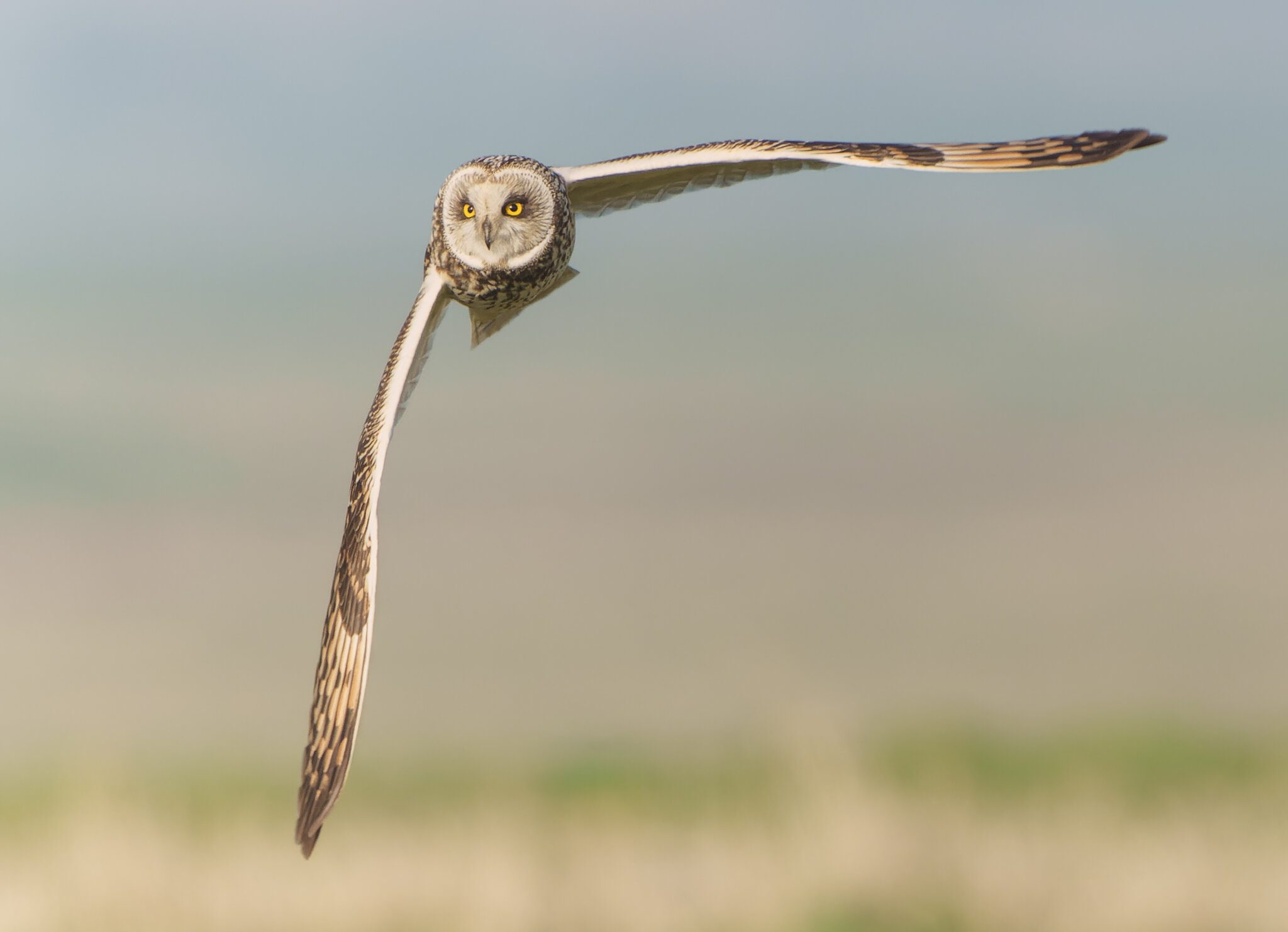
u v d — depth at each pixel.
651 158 8.44
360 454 6.85
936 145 7.98
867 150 7.98
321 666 6.50
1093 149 7.78
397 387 7.14
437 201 8.73
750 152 8.15
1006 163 7.77
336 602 6.54
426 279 8.73
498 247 8.48
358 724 6.36
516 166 8.59
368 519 6.60
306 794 6.34
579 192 8.88
